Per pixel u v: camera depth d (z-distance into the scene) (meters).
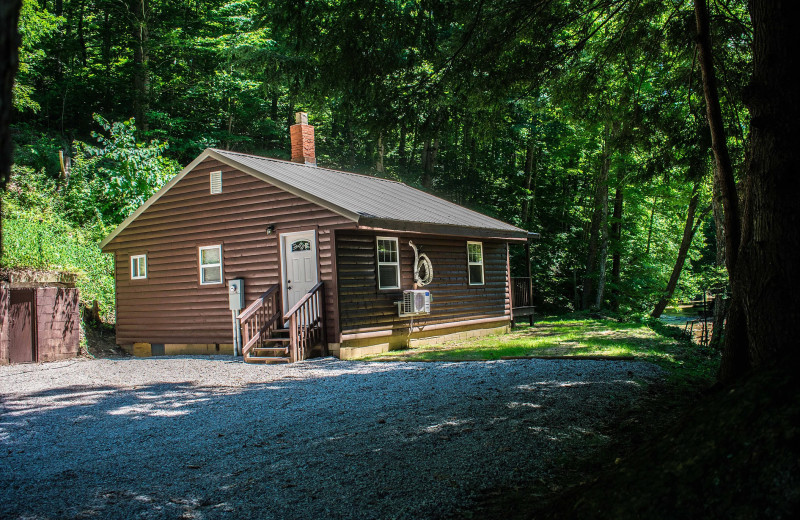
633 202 28.95
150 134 27.22
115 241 16.81
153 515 4.00
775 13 3.42
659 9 9.07
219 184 14.65
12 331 12.55
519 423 5.98
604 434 5.54
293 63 8.02
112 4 29.36
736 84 8.94
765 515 2.09
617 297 29.33
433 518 3.75
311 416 6.96
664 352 11.52
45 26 22.77
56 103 29.03
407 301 14.21
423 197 19.22
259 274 13.96
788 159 3.33
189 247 15.23
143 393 8.99
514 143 28.62
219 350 14.62
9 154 1.79
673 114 9.88
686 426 2.66
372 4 7.11
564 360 10.23
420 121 8.25
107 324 17.81
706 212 25.81
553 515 2.82
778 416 2.30
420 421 6.32
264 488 4.45
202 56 29.73
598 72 9.60
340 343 12.55
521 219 31.84
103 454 5.68
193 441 6.05
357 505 4.01
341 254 12.87
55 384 9.95
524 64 8.64
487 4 7.73
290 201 13.41
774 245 3.35
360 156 34.03
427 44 7.49
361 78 7.64
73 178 21.25
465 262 17.42
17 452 5.86
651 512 2.37
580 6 8.45
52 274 14.30
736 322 4.82
